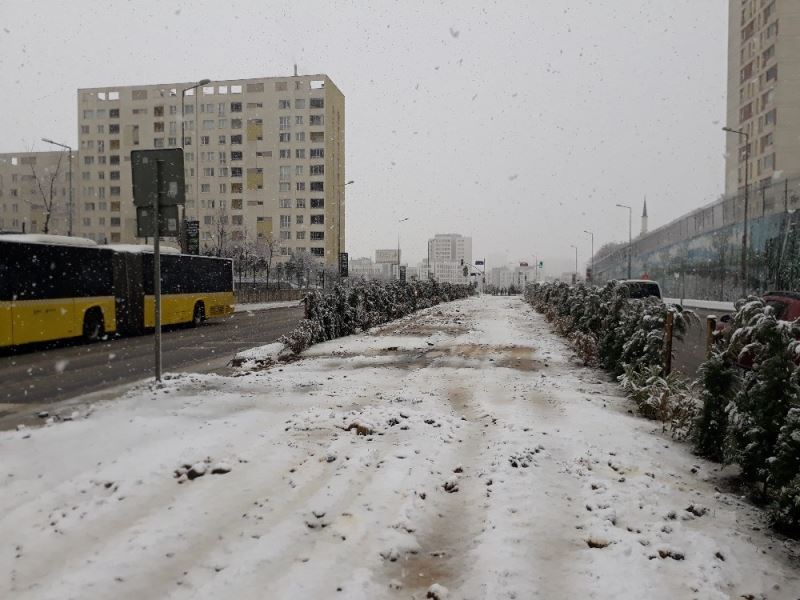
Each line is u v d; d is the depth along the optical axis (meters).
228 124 92.38
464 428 6.98
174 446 5.89
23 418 7.88
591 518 4.46
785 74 67.31
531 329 20.97
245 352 13.34
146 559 3.74
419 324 23.34
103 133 95.62
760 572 3.77
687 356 14.66
